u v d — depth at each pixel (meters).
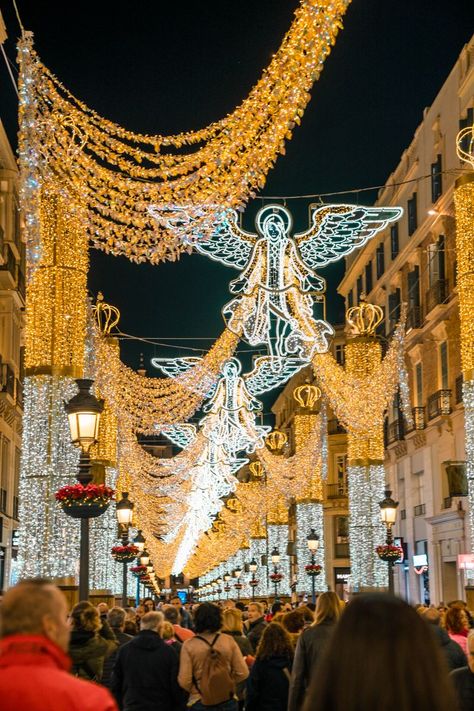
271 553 43.75
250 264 20.50
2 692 2.89
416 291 41.31
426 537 40.50
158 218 12.84
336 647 2.60
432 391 39.34
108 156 12.56
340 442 58.94
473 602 18.23
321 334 22.42
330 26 10.18
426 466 40.25
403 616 2.60
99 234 13.02
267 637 9.28
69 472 15.89
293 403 73.19
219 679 8.71
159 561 53.78
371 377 27.38
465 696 6.03
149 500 40.91
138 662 8.71
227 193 12.54
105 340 25.23
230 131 11.92
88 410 11.98
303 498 35.50
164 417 26.91
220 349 24.92
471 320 18.42
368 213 20.38
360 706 2.49
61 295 15.98
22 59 11.66
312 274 21.30
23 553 15.72
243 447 38.44
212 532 66.56
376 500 26.89
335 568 58.16
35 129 11.77
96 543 23.61
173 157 12.37
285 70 10.77
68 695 2.90
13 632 3.07
